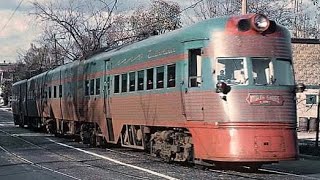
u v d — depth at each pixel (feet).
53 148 74.59
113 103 67.36
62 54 176.45
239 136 44.04
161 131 55.11
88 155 63.46
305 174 47.91
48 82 108.88
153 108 55.47
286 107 45.52
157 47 54.70
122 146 68.54
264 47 45.68
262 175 45.70
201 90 46.52
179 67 49.70
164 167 50.52
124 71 63.82
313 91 119.03
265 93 44.91
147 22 165.48
